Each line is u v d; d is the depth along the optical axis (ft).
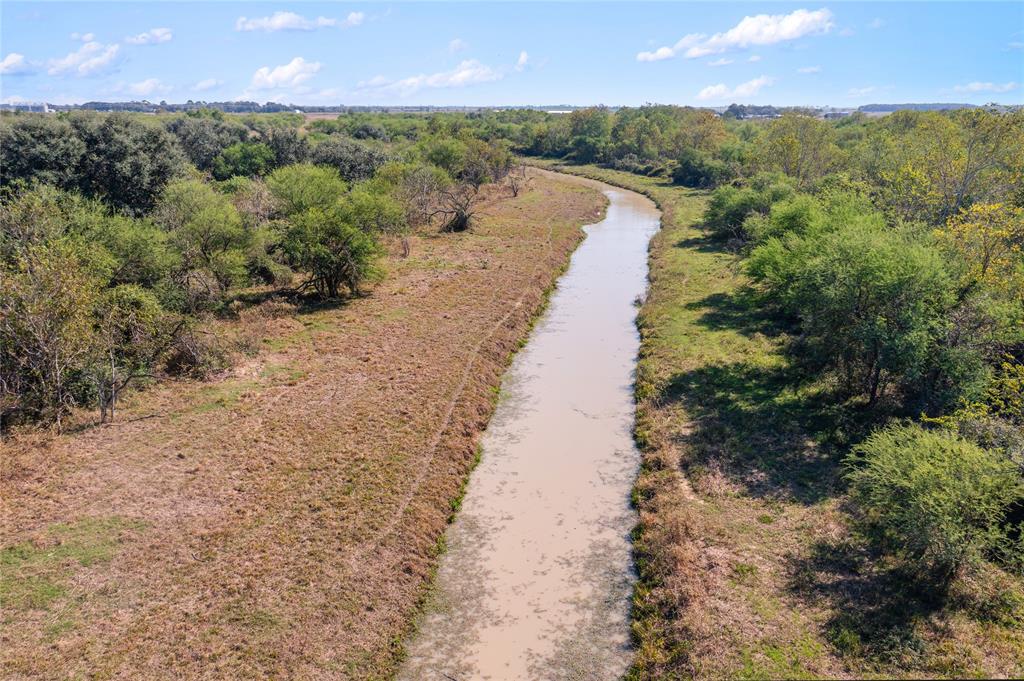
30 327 97.81
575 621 70.38
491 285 179.73
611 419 113.80
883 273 97.71
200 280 149.48
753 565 72.84
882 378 109.60
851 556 72.74
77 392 103.50
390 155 337.52
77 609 65.92
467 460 100.17
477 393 119.03
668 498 87.04
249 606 67.72
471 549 81.82
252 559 74.08
